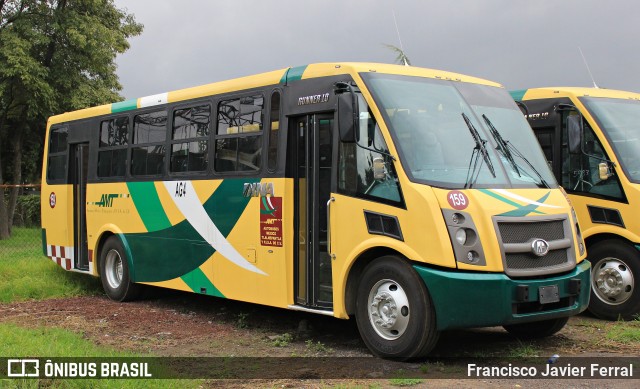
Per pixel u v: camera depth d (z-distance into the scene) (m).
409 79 7.84
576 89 10.12
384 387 6.08
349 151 7.63
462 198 6.86
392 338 7.10
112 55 24.75
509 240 6.87
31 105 22.81
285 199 8.31
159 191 10.66
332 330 9.00
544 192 7.53
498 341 8.13
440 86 7.97
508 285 6.66
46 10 23.22
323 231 7.97
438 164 7.18
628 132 9.54
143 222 11.04
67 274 13.65
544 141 10.23
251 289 8.84
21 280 12.91
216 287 9.48
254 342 8.39
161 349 8.07
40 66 22.66
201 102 9.95
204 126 9.86
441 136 7.44
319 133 8.07
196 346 8.23
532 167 7.81
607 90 10.27
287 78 8.48
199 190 9.80
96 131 12.37
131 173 11.39
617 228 9.17
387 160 7.21
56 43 23.59
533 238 7.00
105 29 23.89
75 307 11.17
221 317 10.16
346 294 7.59
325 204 7.96
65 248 13.16
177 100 10.46
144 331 9.20
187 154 10.17
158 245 10.70
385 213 7.15
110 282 11.91
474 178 7.17
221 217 9.37
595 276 9.48
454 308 6.60
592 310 9.48
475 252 6.70
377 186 7.27
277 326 9.37
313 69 8.22
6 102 23.81
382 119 7.32
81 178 12.88
